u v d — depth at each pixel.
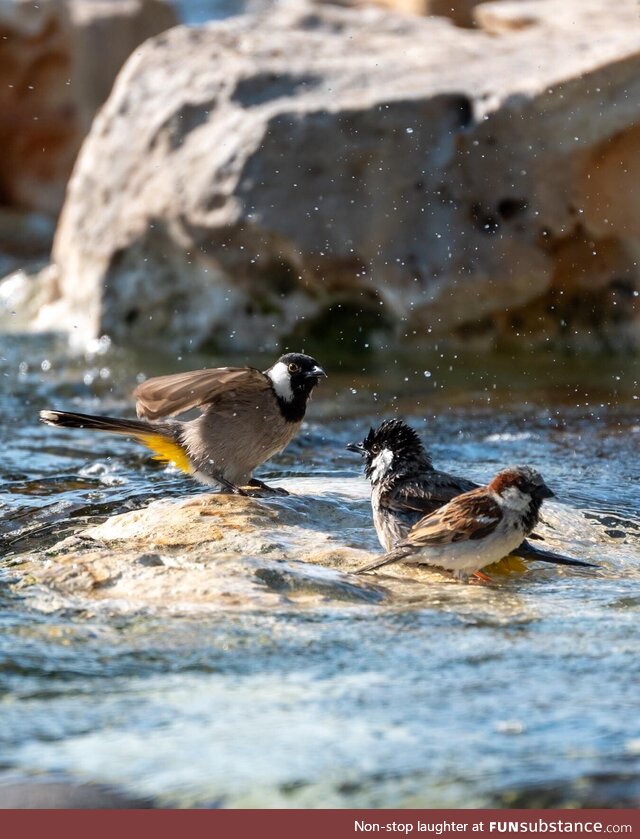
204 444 10.55
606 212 17.16
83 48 26.94
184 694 6.38
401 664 6.78
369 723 5.98
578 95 16.67
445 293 17.20
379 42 19.67
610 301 17.73
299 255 17.30
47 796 5.30
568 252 17.44
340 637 7.23
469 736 5.82
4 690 6.43
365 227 17.20
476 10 21.92
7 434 14.06
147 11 27.78
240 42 19.75
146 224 18.67
